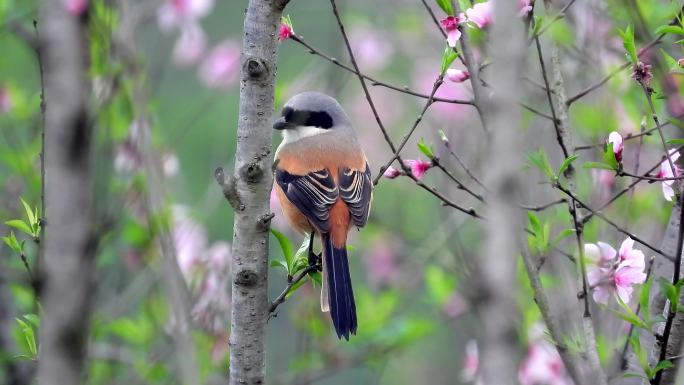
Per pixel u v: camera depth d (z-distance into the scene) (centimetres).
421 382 1623
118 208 994
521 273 898
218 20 1947
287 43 1698
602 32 931
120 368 1113
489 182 366
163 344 1098
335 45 1231
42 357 468
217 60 1405
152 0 1122
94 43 894
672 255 741
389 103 1659
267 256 666
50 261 495
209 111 1689
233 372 672
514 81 369
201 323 1045
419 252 1330
